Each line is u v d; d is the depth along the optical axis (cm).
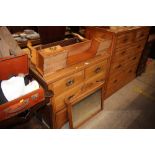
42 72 155
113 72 246
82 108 207
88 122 225
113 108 252
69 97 192
